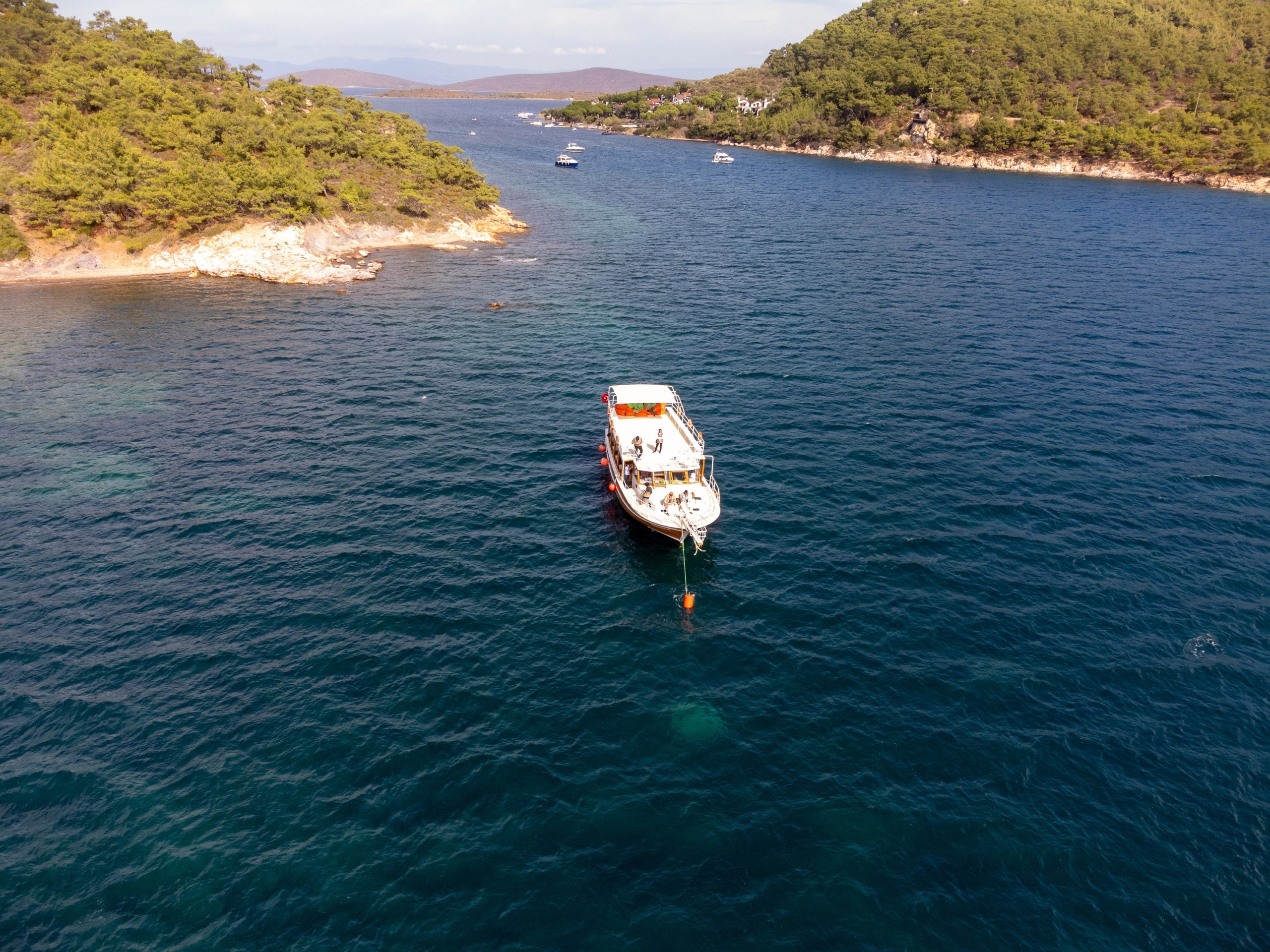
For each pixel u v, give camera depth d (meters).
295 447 50.00
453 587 36.38
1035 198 167.25
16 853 23.17
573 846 23.75
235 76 148.38
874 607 34.97
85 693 29.56
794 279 94.44
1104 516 42.16
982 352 67.94
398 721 28.50
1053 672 30.95
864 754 27.20
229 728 28.02
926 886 22.58
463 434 52.19
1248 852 23.56
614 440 45.97
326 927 21.23
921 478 46.31
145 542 39.47
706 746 27.59
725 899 22.17
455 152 140.50
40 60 128.50
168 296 85.00
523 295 86.69
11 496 43.41
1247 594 35.66
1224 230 127.62
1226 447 49.88
